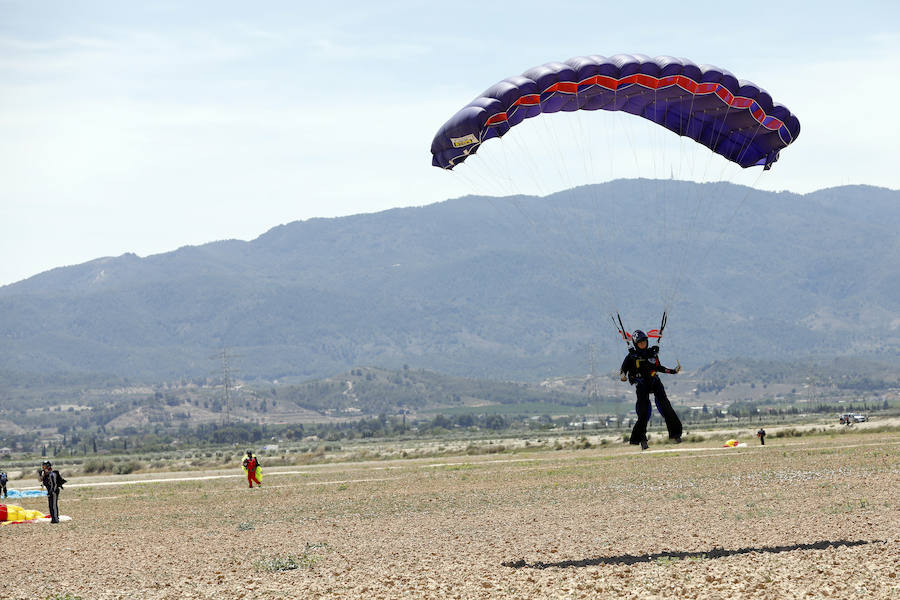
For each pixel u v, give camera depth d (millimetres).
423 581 26594
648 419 28062
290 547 37625
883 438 111562
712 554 29531
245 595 26188
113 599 26703
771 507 42719
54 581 30984
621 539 34625
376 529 43031
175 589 28031
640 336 28250
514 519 44250
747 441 128625
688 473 67062
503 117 31953
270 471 112375
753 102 33094
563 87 32094
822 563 25984
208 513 55750
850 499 43906
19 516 53969
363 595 24969
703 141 36625
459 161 33844
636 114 36625
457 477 78125
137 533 45781
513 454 131750
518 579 26141
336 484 77562
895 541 29500
